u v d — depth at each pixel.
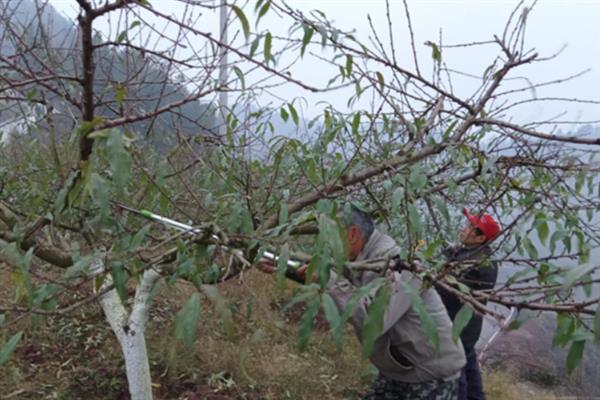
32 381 3.61
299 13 1.52
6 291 3.51
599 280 1.10
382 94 1.94
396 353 2.45
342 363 4.56
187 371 3.94
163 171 1.74
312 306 1.14
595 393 4.79
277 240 1.40
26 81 1.52
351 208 2.13
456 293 1.21
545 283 1.39
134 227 2.08
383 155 2.26
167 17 1.37
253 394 3.86
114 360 3.99
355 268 1.42
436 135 2.25
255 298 1.54
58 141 2.25
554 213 1.97
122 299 1.29
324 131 2.27
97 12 1.33
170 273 1.77
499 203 2.21
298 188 2.38
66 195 1.46
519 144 1.93
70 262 1.94
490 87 2.03
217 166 2.24
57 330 4.23
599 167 1.78
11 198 2.30
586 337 1.08
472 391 3.75
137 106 1.98
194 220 2.01
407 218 1.65
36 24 2.00
